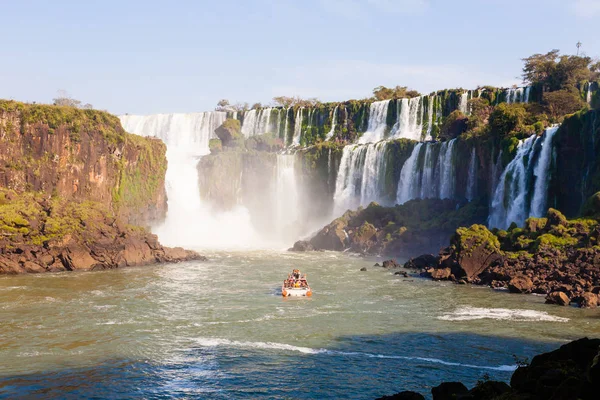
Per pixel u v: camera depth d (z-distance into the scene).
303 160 148.25
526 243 79.75
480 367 41.25
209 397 35.53
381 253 108.25
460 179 120.75
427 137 153.38
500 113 112.25
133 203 120.06
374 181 138.38
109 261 87.75
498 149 111.06
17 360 42.06
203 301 63.31
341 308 60.38
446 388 26.36
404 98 162.00
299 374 39.72
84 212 92.50
